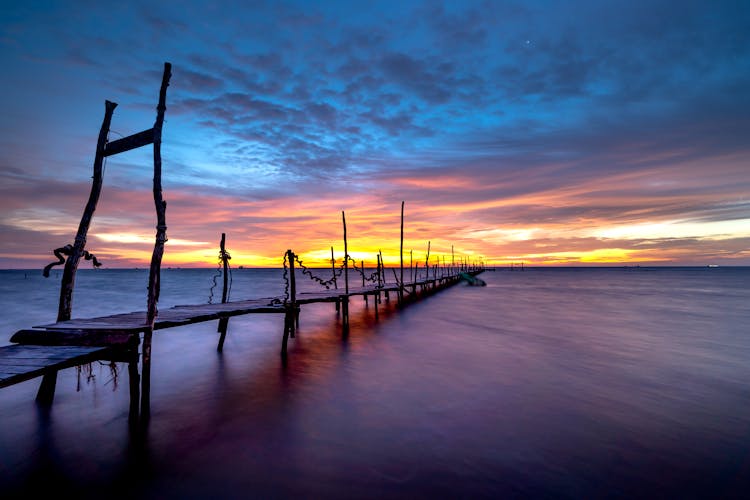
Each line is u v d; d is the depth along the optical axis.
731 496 4.21
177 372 9.18
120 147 7.38
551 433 5.75
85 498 4.15
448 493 4.20
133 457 5.00
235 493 4.21
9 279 79.25
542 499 4.11
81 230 7.50
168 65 6.84
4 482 4.44
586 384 8.21
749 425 6.10
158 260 6.54
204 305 11.25
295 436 5.61
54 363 4.79
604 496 4.18
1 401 7.00
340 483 4.39
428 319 19.77
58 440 5.48
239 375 8.91
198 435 5.64
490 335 14.64
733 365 9.99
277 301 11.91
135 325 6.57
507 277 104.06
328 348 12.12
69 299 7.36
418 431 5.79
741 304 28.11
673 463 4.89
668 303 29.12
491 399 7.23
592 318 20.05
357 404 6.96
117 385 8.05
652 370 9.41
